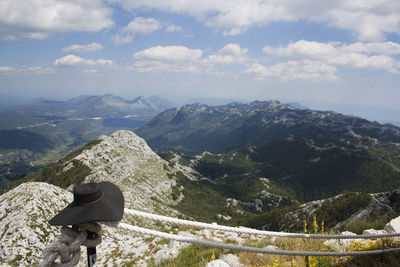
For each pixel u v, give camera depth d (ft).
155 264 42.14
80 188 6.82
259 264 25.11
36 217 134.41
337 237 15.79
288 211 377.30
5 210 143.13
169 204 546.67
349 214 273.75
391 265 19.20
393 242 23.26
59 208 154.10
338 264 21.33
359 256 21.27
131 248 61.46
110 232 87.81
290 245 28.07
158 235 8.75
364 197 284.41
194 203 629.51
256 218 422.82
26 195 149.48
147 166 637.30
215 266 23.53
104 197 7.10
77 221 6.03
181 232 62.13
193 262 34.14
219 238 52.75
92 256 7.15
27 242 119.14
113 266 54.65
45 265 5.72
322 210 308.40
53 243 5.92
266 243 31.78
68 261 6.36
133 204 372.58
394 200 254.27
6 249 113.39
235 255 29.25
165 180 643.86
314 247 25.79
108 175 480.23
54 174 449.06
